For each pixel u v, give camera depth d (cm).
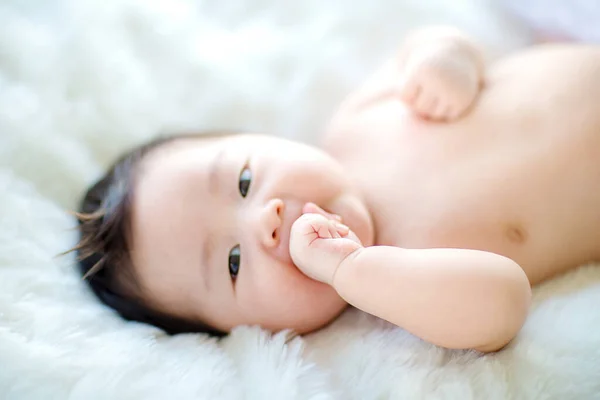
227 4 159
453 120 111
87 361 87
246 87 146
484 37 147
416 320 81
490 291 78
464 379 80
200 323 103
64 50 143
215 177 100
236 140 108
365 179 112
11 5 149
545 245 99
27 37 143
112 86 141
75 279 107
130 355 89
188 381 86
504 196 101
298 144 106
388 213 107
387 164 112
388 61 141
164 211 101
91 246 106
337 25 152
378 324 95
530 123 105
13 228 110
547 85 108
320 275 89
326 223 89
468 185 103
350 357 90
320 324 98
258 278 94
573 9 135
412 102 112
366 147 118
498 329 78
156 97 144
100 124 138
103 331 96
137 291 105
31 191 123
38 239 111
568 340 80
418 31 126
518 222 100
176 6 156
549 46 126
